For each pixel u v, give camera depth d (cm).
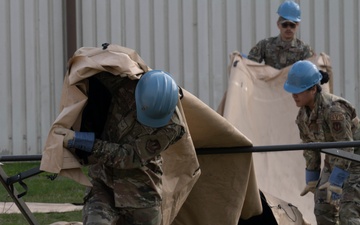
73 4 2492
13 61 2519
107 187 1058
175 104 1019
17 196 1181
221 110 1869
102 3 2516
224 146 1229
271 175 1741
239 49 2503
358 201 1311
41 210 1802
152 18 2509
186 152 1140
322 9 2500
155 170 1069
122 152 1017
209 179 1263
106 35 2520
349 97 2508
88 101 1041
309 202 1686
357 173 1322
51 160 999
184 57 2512
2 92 2519
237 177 1264
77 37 2520
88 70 1002
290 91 1323
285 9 1991
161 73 1020
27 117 2519
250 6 2498
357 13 2498
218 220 1275
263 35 2497
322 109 1304
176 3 2506
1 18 2508
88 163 1057
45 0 2512
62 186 2097
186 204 1275
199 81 2511
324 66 1906
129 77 1003
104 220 1020
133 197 1047
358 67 2505
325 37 2505
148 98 1001
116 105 1040
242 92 1848
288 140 1814
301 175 1742
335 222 1345
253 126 1812
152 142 1024
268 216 1425
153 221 1065
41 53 2519
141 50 2517
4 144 2519
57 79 2519
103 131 1050
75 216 1742
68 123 1008
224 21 2503
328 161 1355
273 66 1995
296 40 1997
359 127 1327
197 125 1178
